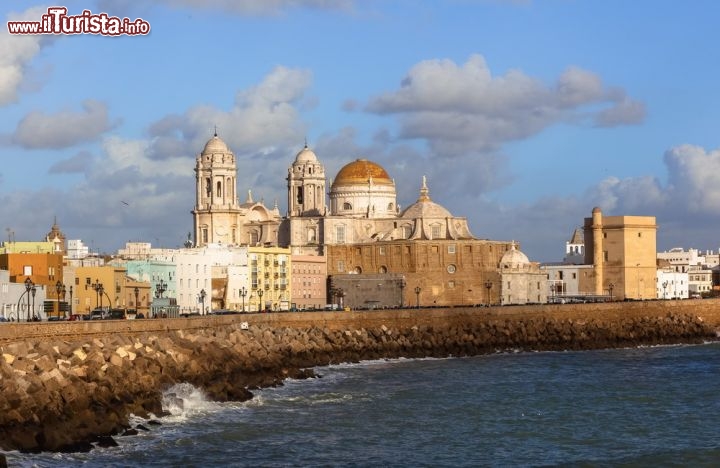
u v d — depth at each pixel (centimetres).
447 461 12506
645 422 15025
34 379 12744
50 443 11869
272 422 14412
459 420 14962
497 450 13125
